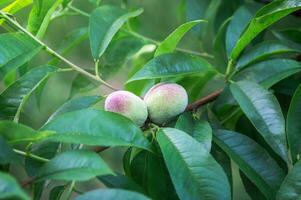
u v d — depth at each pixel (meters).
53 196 0.53
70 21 1.08
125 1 0.83
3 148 0.47
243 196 1.10
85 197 0.42
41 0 0.62
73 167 0.45
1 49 0.59
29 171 0.52
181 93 0.58
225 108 0.63
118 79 1.00
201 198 0.49
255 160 0.56
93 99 0.60
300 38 0.68
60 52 0.73
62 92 1.19
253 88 0.58
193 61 0.61
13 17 0.63
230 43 0.71
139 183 0.57
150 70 0.59
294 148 0.55
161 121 0.58
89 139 0.49
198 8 0.80
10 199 0.37
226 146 0.57
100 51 0.63
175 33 0.59
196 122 0.57
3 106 0.58
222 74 0.68
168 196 0.56
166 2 1.09
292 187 0.51
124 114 0.56
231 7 0.83
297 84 0.64
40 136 0.48
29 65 0.72
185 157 0.51
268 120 0.56
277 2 0.61
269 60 0.63
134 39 0.75
